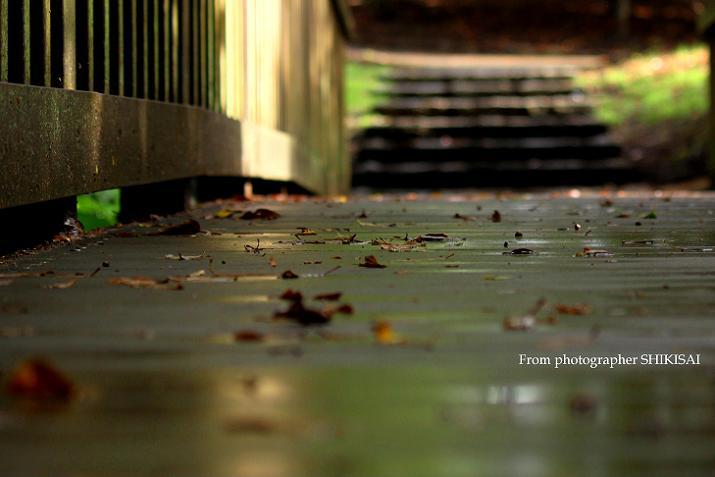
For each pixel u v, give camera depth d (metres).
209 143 6.75
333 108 14.52
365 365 2.15
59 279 3.35
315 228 5.16
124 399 1.89
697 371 2.10
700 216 5.94
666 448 1.62
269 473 1.50
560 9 25.95
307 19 11.64
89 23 4.74
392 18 26.12
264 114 8.83
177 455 1.58
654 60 21.20
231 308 2.82
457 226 5.30
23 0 4.00
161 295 3.04
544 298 2.99
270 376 2.06
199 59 6.73
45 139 4.05
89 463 1.54
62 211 4.63
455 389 1.96
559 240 4.56
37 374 1.89
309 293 3.08
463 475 1.50
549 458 1.57
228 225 5.36
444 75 19.86
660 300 2.96
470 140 17.84
